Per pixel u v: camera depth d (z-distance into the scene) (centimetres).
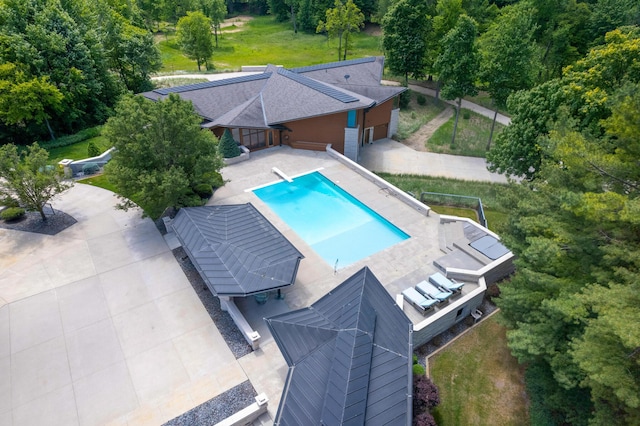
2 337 1767
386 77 5844
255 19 9500
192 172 2386
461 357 1745
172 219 2445
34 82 3347
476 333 1866
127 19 6153
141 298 1970
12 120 3362
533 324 1489
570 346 1355
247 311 1900
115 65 4688
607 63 2203
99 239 2370
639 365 1130
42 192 2552
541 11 5119
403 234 2472
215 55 6781
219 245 1970
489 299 2034
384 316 1599
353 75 4284
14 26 3625
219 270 1836
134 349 1720
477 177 3416
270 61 6456
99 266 2166
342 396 1262
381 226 2564
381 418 1242
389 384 1339
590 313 1353
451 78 3788
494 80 3534
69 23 3928
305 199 2825
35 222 2512
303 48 7181
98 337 1770
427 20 4809
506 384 1623
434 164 3622
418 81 5719
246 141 3375
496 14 5775
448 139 4106
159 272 2128
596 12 4934
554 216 1531
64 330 1803
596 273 1338
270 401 1527
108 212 2617
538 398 1509
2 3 3659
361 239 2442
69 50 3891
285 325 1545
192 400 1531
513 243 1723
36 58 3603
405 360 1433
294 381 1360
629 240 1334
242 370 1641
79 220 2538
